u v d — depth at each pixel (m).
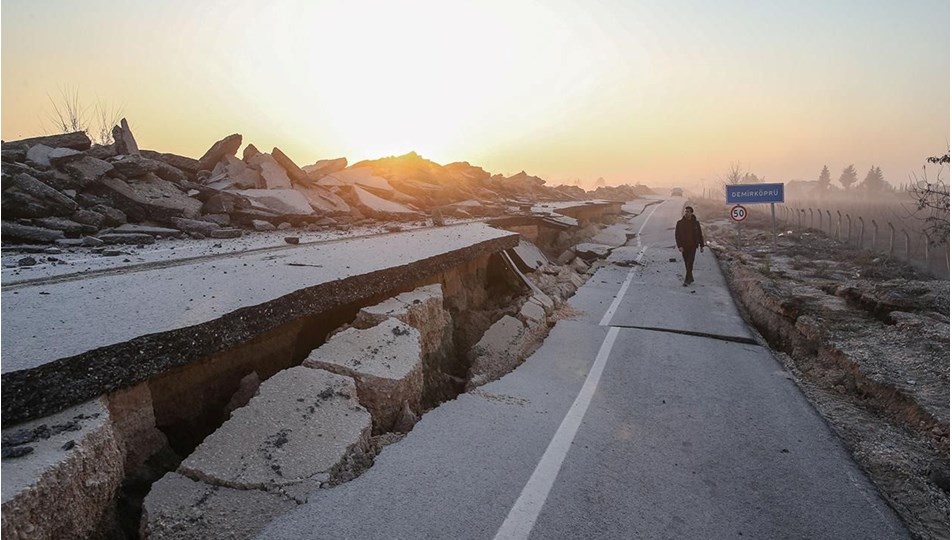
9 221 8.33
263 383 4.10
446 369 6.66
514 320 7.87
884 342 7.34
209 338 4.02
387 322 5.51
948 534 3.49
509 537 3.16
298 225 12.43
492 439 4.45
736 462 4.30
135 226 9.66
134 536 3.09
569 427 4.81
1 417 2.79
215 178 13.33
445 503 3.45
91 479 2.79
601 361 6.97
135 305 4.39
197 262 6.89
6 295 4.68
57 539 2.53
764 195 18.09
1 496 2.25
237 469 3.29
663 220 35.66
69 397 3.07
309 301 5.20
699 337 8.34
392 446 4.11
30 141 10.73
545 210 23.48
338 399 4.11
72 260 6.78
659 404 5.52
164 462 3.61
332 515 3.16
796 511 3.64
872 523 3.54
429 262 7.57
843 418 5.44
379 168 22.36
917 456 4.57
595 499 3.64
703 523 3.45
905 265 13.02
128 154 11.41
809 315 8.62
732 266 15.93
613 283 13.20
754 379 6.43
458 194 22.09
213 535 2.88
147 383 3.70
